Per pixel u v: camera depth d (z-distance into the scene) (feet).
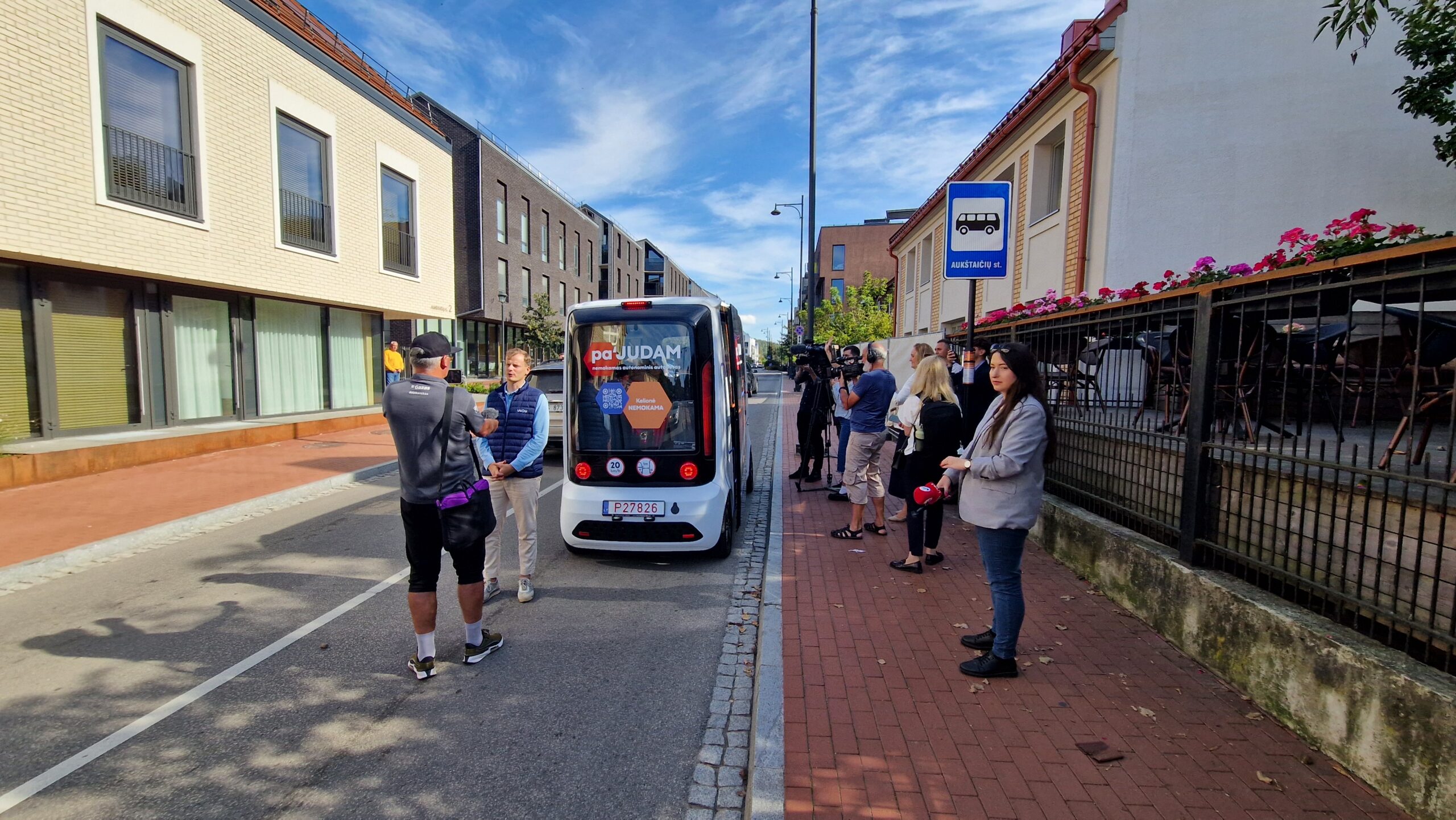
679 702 11.75
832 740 9.74
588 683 12.42
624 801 9.08
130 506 24.17
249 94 37.86
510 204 100.17
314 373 47.60
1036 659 12.27
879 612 14.73
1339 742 9.09
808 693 11.12
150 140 32.40
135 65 31.63
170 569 18.75
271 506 26.16
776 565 17.99
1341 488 9.98
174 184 33.71
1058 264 32.96
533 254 109.60
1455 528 8.48
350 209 46.88
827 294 167.02
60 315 30.89
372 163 49.26
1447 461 8.36
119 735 10.55
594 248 144.25
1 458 26.30
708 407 19.13
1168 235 27.91
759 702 10.84
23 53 26.73
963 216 20.22
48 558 18.26
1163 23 27.48
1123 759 9.26
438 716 11.21
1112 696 10.98
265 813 8.76
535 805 8.98
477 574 12.98
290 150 41.86
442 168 59.00
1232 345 13.87
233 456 35.40
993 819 8.06
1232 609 11.21
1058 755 9.36
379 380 54.13
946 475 12.23
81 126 28.94
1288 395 14.30
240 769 9.71
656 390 19.16
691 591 17.37
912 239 67.31
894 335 77.05
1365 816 8.06
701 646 14.05
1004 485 11.21
